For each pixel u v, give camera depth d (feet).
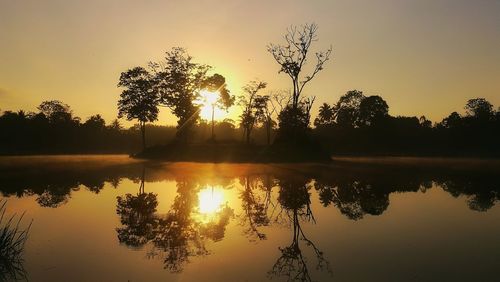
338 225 51.44
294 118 203.62
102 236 44.98
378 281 30.94
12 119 310.45
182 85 231.09
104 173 124.47
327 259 36.63
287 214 59.16
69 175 116.57
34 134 307.78
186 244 42.09
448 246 40.86
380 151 320.70
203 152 205.16
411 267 34.14
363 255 37.88
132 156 224.94
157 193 80.69
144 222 52.95
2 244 37.01
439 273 32.63
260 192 82.99
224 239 44.19
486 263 35.09
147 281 31.12
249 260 36.52
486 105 343.87
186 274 32.68
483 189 88.94
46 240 42.88
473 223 52.13
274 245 41.70
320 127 360.07
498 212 60.08
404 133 341.21
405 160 223.30
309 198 74.84
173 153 211.00
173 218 55.93
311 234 46.50
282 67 201.46
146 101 231.09
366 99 336.08
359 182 102.73
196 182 101.09
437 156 289.33
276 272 33.22
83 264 35.01
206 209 63.21
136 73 234.58
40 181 100.73
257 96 256.52
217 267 34.45
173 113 237.45
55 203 67.36
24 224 50.67
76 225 50.52
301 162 190.08
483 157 274.57
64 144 320.09
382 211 61.41
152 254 38.24
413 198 74.84
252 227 50.47
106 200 71.20
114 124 385.70
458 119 335.26
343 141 330.95
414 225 51.08
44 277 31.71
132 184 95.86
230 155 198.08
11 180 102.53
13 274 32.37
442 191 85.51
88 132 343.46
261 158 191.42
